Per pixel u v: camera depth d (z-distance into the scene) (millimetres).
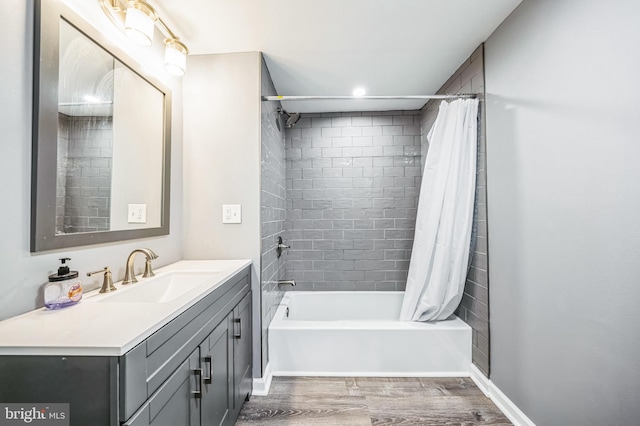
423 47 1860
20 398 658
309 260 3004
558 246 1256
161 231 1611
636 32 929
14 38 833
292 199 3008
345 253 3008
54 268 959
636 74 932
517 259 1531
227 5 1437
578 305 1161
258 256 1851
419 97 2012
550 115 1284
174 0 1393
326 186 3010
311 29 1653
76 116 1049
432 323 2105
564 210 1220
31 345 655
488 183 1794
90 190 1114
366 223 3006
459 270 1985
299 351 2049
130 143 1368
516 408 1545
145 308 898
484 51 1803
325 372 2037
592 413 1104
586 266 1122
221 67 1886
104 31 1205
